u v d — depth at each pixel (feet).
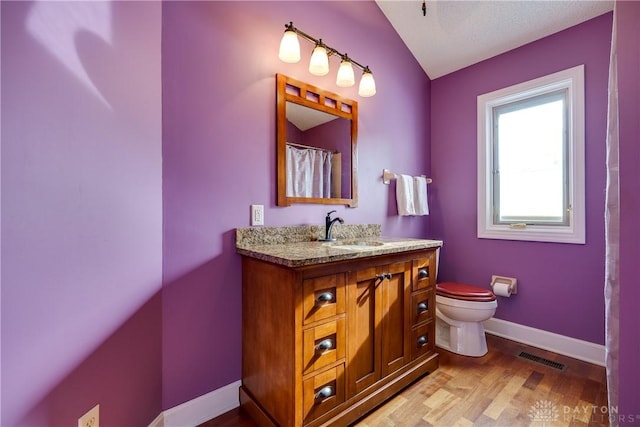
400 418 4.64
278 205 5.60
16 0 2.50
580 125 6.55
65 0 2.91
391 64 8.08
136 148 3.81
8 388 2.43
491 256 8.05
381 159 7.79
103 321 3.32
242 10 5.15
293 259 3.70
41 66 2.68
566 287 6.79
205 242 4.72
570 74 6.68
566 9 6.40
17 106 2.50
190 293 4.57
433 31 7.89
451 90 8.93
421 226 9.09
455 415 4.70
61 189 2.87
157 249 4.18
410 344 5.53
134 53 3.78
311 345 4.01
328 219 6.08
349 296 4.46
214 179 4.81
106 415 3.35
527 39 7.28
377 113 7.68
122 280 3.59
